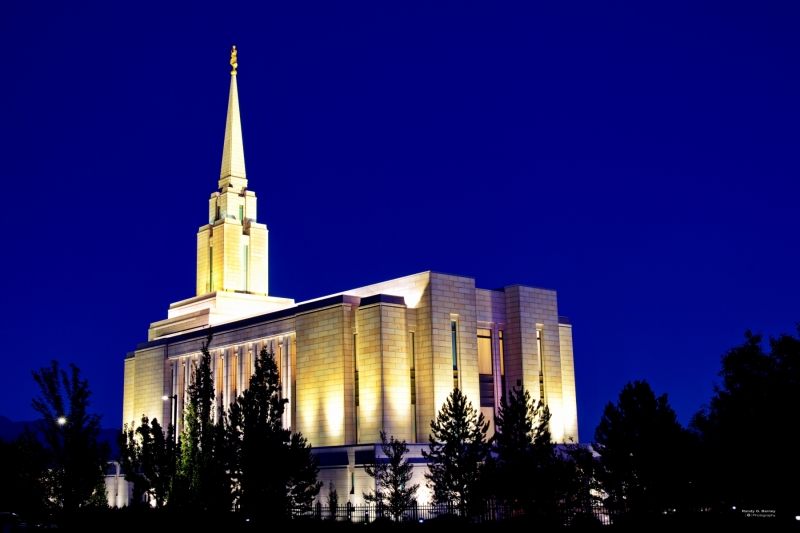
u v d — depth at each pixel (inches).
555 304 4003.4
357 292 3890.3
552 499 2605.8
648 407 2684.5
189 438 2847.0
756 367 2726.4
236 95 5191.9
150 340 5177.2
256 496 2630.4
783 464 2534.5
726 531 2500.0
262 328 4052.7
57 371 2738.7
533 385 3814.0
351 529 2581.2
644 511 2647.6
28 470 2672.2
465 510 2682.1
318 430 3599.9
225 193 5004.9
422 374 3508.9
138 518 2691.9
